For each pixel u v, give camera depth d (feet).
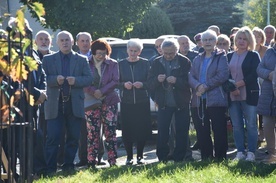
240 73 34.53
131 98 35.91
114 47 45.93
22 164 20.26
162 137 34.99
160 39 39.14
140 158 36.29
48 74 32.73
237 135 34.76
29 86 20.02
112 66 35.17
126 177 29.01
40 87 28.99
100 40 35.14
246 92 34.32
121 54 45.68
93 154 34.83
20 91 19.02
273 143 33.58
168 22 133.80
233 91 34.12
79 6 82.89
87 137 35.24
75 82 32.53
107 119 34.83
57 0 82.58
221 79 33.24
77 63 32.99
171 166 31.09
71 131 32.96
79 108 32.83
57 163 36.32
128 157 36.14
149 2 88.07
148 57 45.55
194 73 34.24
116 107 35.09
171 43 34.53
